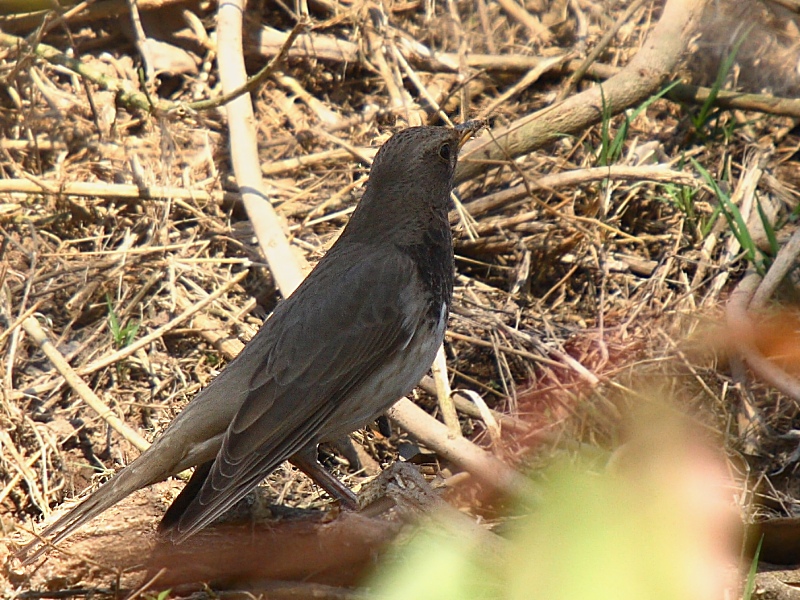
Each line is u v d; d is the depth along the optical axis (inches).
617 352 412.8
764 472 362.0
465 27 547.2
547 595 125.9
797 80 528.4
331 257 350.3
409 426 361.7
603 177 453.7
